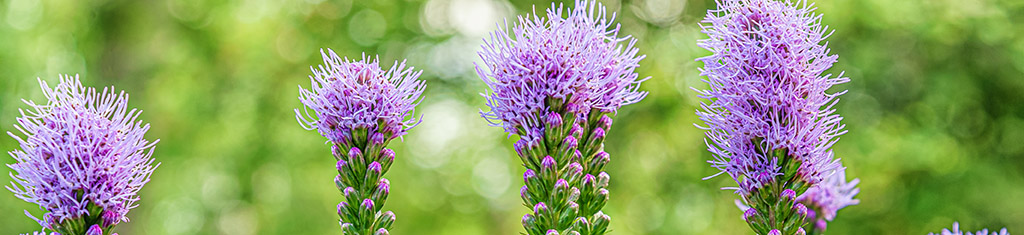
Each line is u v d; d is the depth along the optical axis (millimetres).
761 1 2570
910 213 12688
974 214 12523
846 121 11867
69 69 11758
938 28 11039
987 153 12703
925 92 12086
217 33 12992
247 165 14055
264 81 13531
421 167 15500
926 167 12062
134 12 12211
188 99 13156
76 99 2602
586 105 2756
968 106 12422
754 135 2643
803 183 2678
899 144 11688
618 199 13281
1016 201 12273
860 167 11977
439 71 14188
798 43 2557
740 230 13039
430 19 14109
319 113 2830
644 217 13648
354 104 2803
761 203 2717
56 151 2562
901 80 12227
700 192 13273
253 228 15938
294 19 13352
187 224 15211
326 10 13750
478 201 16312
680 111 12547
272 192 14883
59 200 2596
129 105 12141
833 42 11406
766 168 2660
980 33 11227
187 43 12891
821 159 2658
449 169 15711
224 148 13805
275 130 13844
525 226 2816
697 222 13273
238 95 13352
